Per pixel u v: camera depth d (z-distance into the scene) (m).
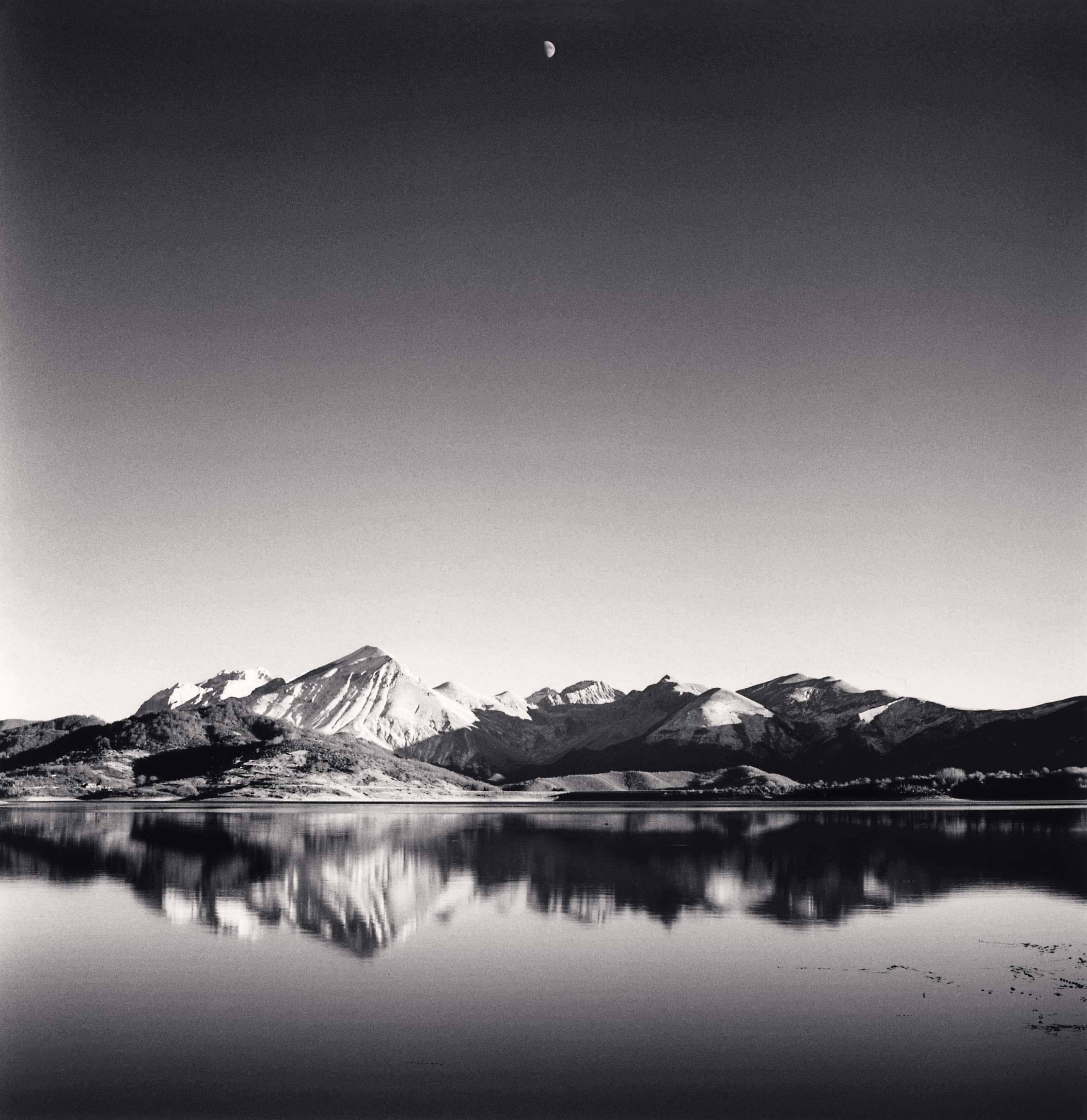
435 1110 22.98
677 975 33.16
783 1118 22.67
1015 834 90.88
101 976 33.09
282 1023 28.34
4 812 149.75
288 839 87.44
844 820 122.94
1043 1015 29.05
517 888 52.19
